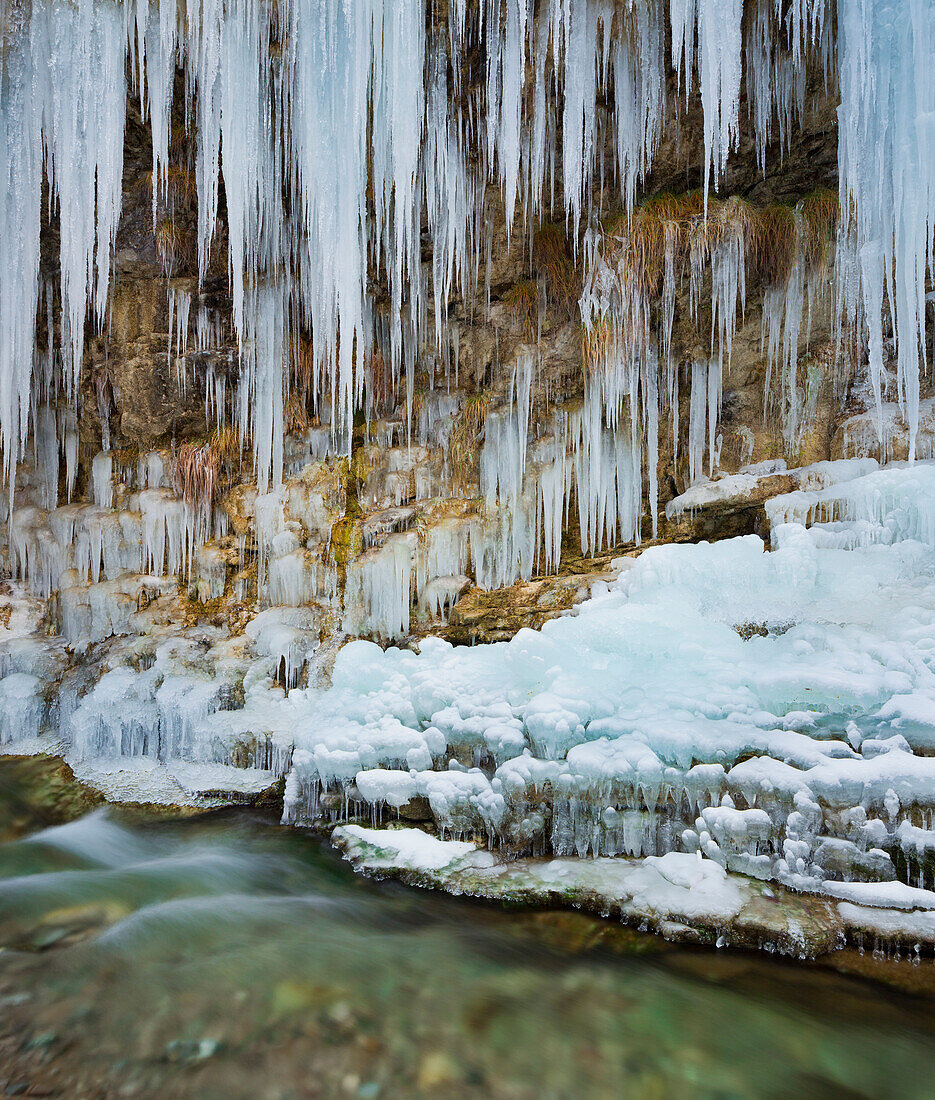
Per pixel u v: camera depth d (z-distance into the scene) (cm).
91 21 570
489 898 396
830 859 358
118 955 366
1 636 786
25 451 855
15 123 603
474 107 616
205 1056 288
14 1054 286
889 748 368
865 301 540
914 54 469
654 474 652
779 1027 300
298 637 665
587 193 647
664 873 383
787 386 652
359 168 564
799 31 537
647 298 630
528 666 483
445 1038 302
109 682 674
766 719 403
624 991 329
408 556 684
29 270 642
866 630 457
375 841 461
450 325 747
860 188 518
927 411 589
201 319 776
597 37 564
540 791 427
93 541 798
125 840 518
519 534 705
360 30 521
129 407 823
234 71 569
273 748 582
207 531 791
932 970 312
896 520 529
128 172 702
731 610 522
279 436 755
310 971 352
